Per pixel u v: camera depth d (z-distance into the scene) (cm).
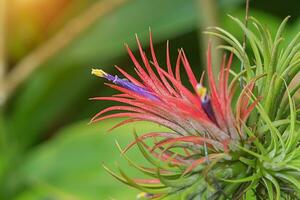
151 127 76
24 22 94
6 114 95
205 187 53
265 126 53
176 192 53
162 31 91
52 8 94
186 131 54
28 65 92
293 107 53
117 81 55
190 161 53
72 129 84
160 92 54
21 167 84
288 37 74
